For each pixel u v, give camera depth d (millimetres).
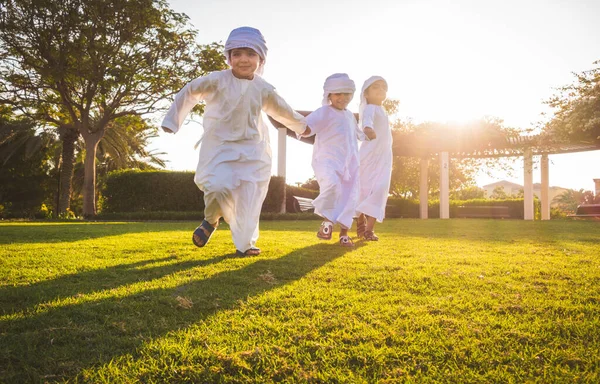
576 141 18016
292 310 2078
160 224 10625
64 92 17812
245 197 3910
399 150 21500
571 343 1662
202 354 1524
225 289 2502
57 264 3393
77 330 1759
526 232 7613
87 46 16844
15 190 31219
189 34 18359
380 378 1377
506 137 19312
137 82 17516
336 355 1537
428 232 7523
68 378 1365
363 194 5676
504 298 2344
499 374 1394
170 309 2074
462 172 29938
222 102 3926
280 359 1496
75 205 35156
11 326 1800
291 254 4062
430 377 1379
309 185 32562
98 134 18656
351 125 5109
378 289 2555
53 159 31359
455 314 2035
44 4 15836
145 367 1439
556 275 3025
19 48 16719
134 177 17188
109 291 2414
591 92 16812
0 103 18203
